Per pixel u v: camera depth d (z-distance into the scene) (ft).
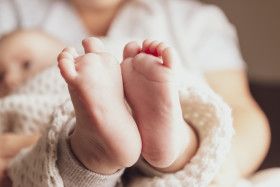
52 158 1.10
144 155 1.06
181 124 1.04
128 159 1.01
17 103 1.51
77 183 1.10
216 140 1.17
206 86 1.49
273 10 2.91
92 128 0.98
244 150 1.76
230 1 2.96
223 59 2.26
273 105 2.61
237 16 2.97
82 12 2.31
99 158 1.03
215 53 2.27
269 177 1.66
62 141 1.10
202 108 1.22
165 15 2.28
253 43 2.99
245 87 2.28
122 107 1.00
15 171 1.26
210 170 1.15
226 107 1.21
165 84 0.99
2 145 1.45
